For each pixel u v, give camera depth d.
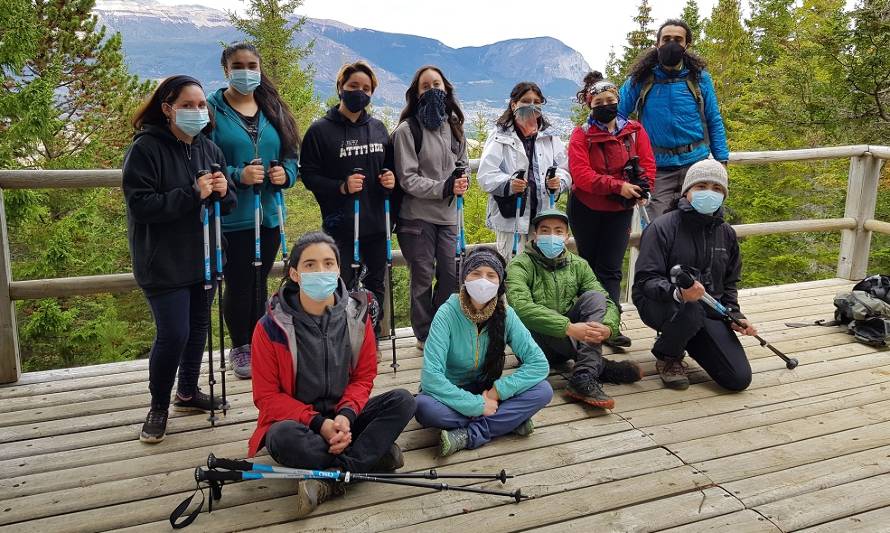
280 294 2.54
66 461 2.71
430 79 3.59
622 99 4.40
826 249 11.99
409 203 3.70
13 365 3.43
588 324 3.24
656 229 3.55
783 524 2.32
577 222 3.95
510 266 3.53
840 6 14.64
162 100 2.67
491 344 2.92
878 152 5.13
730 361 3.36
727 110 14.47
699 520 2.34
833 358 3.84
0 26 10.75
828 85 10.53
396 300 13.62
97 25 13.05
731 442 2.89
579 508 2.40
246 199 3.31
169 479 2.59
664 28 4.21
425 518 2.34
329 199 3.55
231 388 3.39
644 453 2.80
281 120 3.36
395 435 2.54
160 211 2.61
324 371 2.52
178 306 2.78
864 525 2.32
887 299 4.14
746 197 12.01
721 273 3.56
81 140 12.34
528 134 3.83
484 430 2.84
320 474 2.33
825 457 2.77
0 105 10.34
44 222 11.36
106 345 11.32
